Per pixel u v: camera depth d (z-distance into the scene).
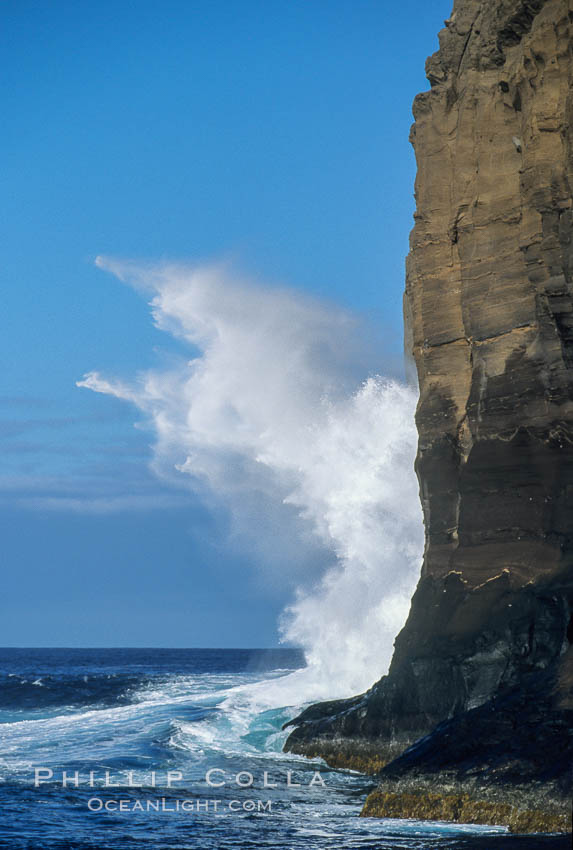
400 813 41.97
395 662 61.47
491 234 63.28
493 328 61.94
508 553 58.00
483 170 64.38
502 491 59.31
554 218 57.00
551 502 56.50
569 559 53.91
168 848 35.84
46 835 38.06
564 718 43.59
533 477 58.03
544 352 58.22
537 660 51.75
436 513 64.75
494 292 62.22
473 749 43.97
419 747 46.19
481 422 61.34
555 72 58.38
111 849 35.62
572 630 50.41
